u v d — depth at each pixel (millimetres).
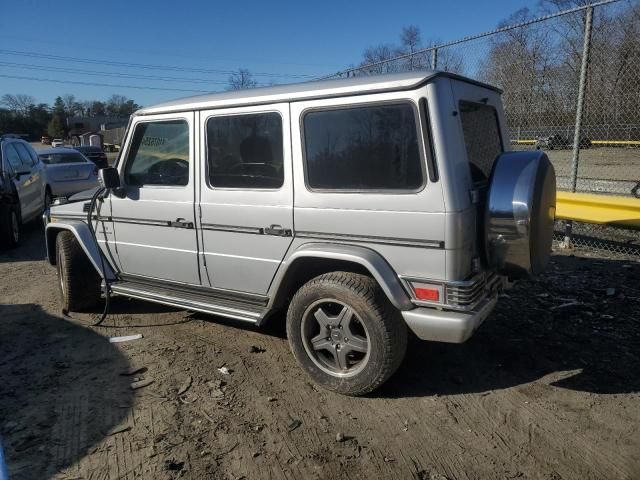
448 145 3078
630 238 7445
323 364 3660
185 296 4371
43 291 6168
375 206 3281
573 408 3369
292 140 3570
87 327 4941
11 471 2877
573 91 7355
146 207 4426
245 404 3521
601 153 12531
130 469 2885
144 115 4391
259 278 3910
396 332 3340
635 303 5094
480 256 3328
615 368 3879
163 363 4152
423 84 3082
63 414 3443
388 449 3012
